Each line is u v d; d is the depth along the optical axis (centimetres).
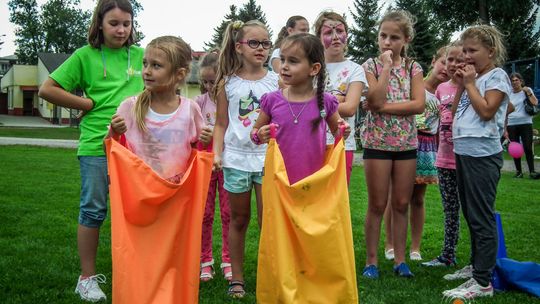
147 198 310
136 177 312
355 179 1155
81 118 404
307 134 344
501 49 418
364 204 820
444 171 488
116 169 315
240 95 406
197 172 322
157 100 351
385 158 449
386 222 527
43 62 5506
